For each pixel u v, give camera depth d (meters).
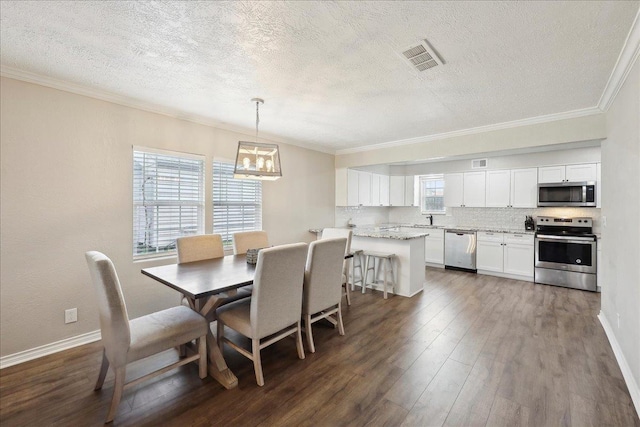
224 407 1.91
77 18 1.77
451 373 2.28
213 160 3.94
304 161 5.29
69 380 2.21
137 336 1.90
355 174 6.00
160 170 3.44
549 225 5.20
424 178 6.99
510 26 1.84
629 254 2.21
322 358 2.51
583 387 2.10
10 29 1.87
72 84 2.69
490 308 3.70
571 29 1.87
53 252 2.65
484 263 5.48
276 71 2.46
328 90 2.85
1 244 2.41
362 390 2.08
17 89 2.46
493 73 2.47
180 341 2.04
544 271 4.81
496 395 2.02
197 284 2.17
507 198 5.52
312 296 2.62
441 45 2.06
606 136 3.15
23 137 2.49
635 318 2.02
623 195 2.40
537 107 3.28
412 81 2.64
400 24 1.83
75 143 2.77
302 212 5.25
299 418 1.82
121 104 3.06
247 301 2.59
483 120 3.78
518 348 2.66
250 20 1.79
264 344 2.23
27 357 2.51
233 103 3.21
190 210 3.71
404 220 7.27
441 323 3.24
